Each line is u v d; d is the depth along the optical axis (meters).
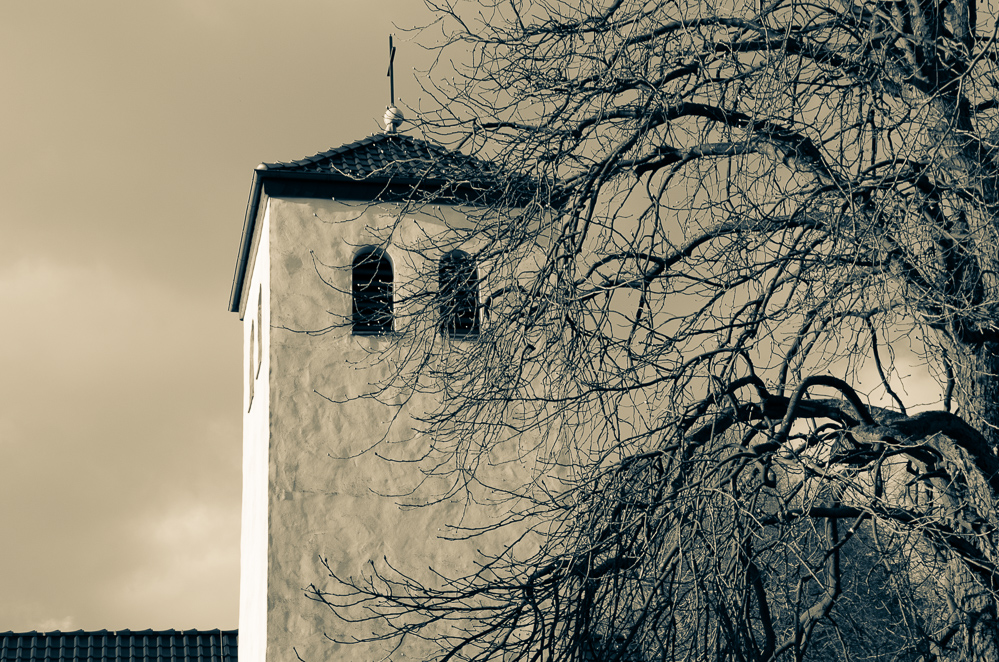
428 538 13.33
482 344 8.40
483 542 13.41
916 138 7.22
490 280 8.73
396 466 13.52
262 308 14.75
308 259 14.08
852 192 7.16
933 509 7.98
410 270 14.06
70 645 19.48
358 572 13.09
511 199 8.54
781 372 7.27
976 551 7.31
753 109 7.59
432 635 12.80
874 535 6.77
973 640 7.68
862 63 7.69
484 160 8.62
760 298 7.33
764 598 6.70
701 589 6.50
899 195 7.30
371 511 13.32
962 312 7.04
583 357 7.55
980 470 7.54
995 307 7.68
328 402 13.59
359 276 14.23
